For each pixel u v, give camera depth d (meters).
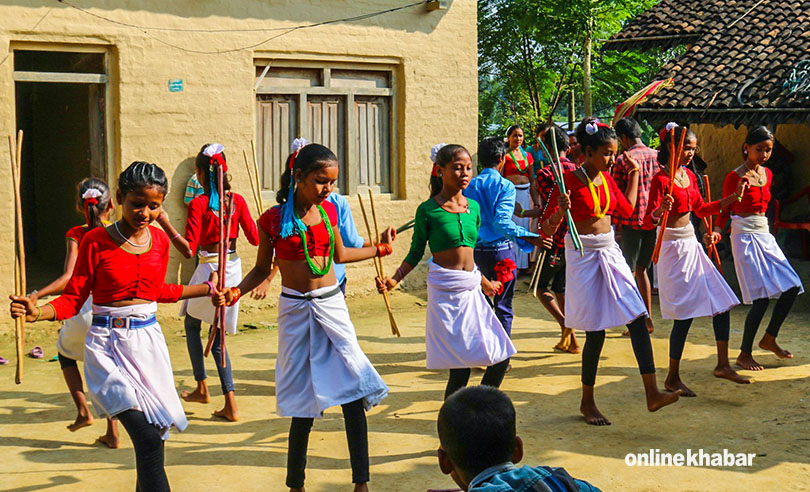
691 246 6.61
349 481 5.00
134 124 9.23
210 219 6.10
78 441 5.73
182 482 4.97
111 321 4.27
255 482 4.98
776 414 6.12
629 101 8.51
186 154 9.59
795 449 5.42
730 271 11.62
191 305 6.20
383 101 11.20
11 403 6.56
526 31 19.53
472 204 5.50
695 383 6.95
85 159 11.14
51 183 12.27
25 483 4.96
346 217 6.21
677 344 6.61
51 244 12.52
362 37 10.74
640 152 8.37
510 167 10.27
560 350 8.14
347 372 4.57
